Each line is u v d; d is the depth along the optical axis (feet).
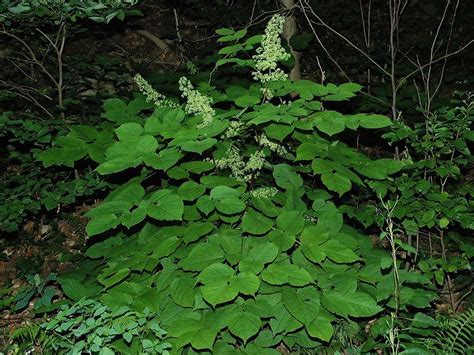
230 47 10.62
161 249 10.12
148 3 28.58
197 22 28.22
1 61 21.68
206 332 9.51
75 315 11.64
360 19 25.14
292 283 9.16
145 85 12.21
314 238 10.04
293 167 11.60
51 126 14.34
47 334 11.73
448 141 11.64
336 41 24.56
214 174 11.46
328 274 10.30
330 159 9.94
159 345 9.27
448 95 22.90
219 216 10.47
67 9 14.21
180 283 10.14
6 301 13.08
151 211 9.04
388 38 25.30
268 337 10.33
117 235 12.81
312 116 9.72
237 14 25.52
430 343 10.83
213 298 8.69
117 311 9.68
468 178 17.43
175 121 10.18
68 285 11.57
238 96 11.50
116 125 12.05
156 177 16.37
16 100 19.25
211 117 10.02
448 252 15.52
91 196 19.16
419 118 18.71
